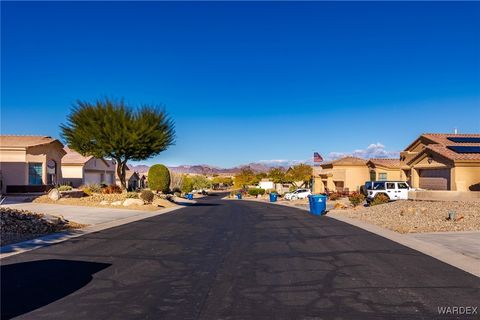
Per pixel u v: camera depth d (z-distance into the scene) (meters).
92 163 56.12
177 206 37.69
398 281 8.67
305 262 10.59
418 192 25.83
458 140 35.78
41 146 39.84
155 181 54.09
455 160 30.08
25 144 38.91
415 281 8.66
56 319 6.41
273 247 12.92
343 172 55.12
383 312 6.76
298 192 59.31
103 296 7.58
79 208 27.58
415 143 40.62
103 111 34.97
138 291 7.91
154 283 8.50
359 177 55.09
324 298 7.50
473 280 8.75
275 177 88.81
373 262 10.57
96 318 6.45
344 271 9.58
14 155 37.94
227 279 8.84
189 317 6.51
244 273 9.39
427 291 7.94
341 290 8.01
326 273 9.38
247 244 13.52
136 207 29.94
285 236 15.49
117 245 13.10
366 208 28.72
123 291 7.91
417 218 20.48
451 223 18.25
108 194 33.91
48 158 41.06
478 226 17.17
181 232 16.58
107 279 8.79
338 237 15.18
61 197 31.41
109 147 34.59
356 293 7.80
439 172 32.59
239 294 7.75
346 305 7.11
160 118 36.28
